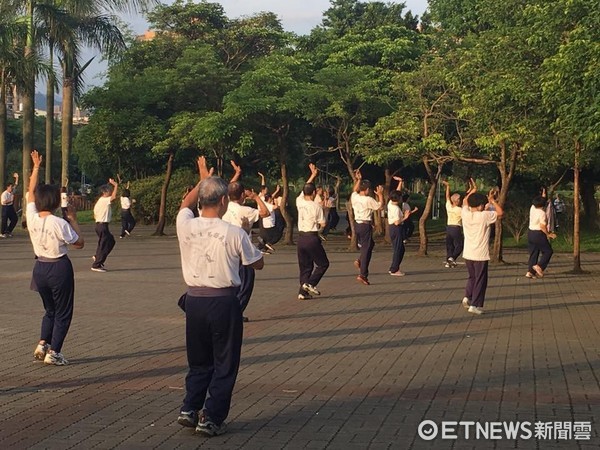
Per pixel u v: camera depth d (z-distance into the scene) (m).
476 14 28.44
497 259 22.45
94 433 6.45
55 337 9.04
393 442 6.24
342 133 26.05
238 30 38.78
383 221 31.72
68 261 9.07
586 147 17.55
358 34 29.92
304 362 9.24
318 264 14.73
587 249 27.66
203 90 31.12
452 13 31.02
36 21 30.34
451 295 15.45
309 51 32.09
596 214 32.75
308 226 14.56
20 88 30.09
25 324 11.73
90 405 7.32
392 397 7.63
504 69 19.09
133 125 31.41
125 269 19.89
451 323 12.18
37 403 7.39
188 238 6.45
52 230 8.89
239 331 6.45
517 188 31.12
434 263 22.23
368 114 25.70
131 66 35.22
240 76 31.19
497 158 23.55
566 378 8.52
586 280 18.41
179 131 29.45
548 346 10.38
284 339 10.73
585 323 12.29
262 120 27.22
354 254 25.09
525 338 10.96
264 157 30.78
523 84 18.34
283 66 27.25
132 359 9.41
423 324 12.06
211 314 6.35
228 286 6.43
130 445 6.15
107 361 9.30
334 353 9.79
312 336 10.97
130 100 31.55
